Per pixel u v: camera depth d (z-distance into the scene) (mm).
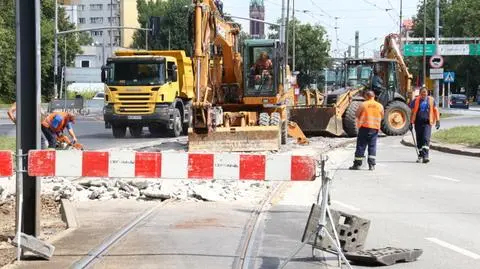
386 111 36938
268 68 28062
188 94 37562
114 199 14188
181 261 8992
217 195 14531
